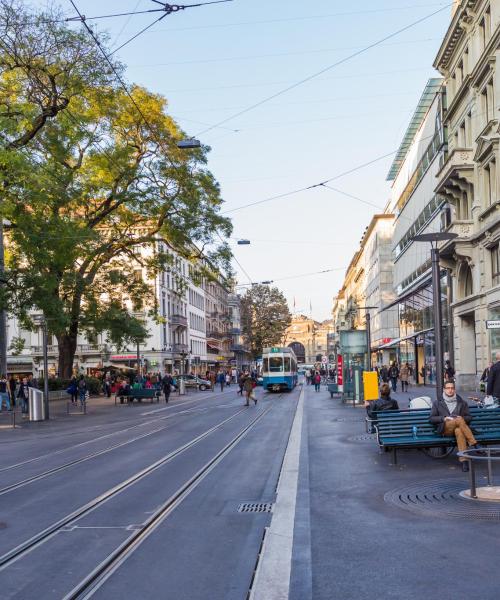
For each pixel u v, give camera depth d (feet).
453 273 122.31
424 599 17.72
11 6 82.53
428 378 154.40
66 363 143.23
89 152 113.91
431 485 32.91
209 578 20.89
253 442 57.41
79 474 42.50
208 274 126.62
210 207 121.80
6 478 42.47
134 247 133.28
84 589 20.21
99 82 91.61
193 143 81.61
